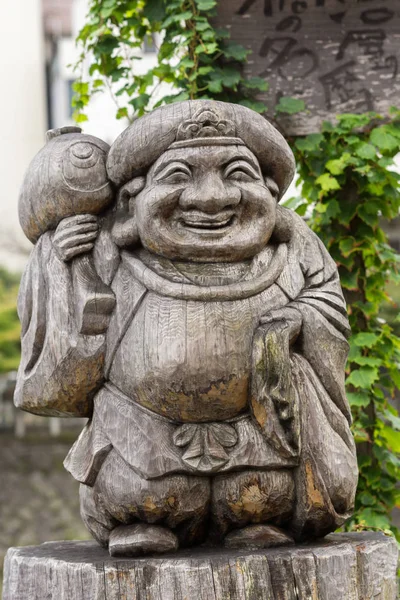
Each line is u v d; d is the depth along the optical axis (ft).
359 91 13.82
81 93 15.03
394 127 13.75
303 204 14.51
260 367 9.42
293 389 9.54
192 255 9.65
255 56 13.82
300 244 10.31
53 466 36.81
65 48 52.11
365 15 13.84
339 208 13.84
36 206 10.18
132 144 9.78
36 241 10.54
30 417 43.27
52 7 52.21
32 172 10.23
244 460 9.51
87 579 9.28
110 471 9.62
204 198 9.47
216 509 9.73
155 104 14.03
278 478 9.62
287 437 9.52
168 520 9.66
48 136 10.66
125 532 9.68
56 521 32.07
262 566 9.29
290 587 9.28
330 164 13.65
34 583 9.75
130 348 9.53
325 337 9.91
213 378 9.37
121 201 10.16
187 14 13.42
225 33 13.64
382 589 9.91
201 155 9.61
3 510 32.86
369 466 13.94
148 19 14.07
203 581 9.14
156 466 9.41
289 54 13.82
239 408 9.61
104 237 10.05
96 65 14.80
